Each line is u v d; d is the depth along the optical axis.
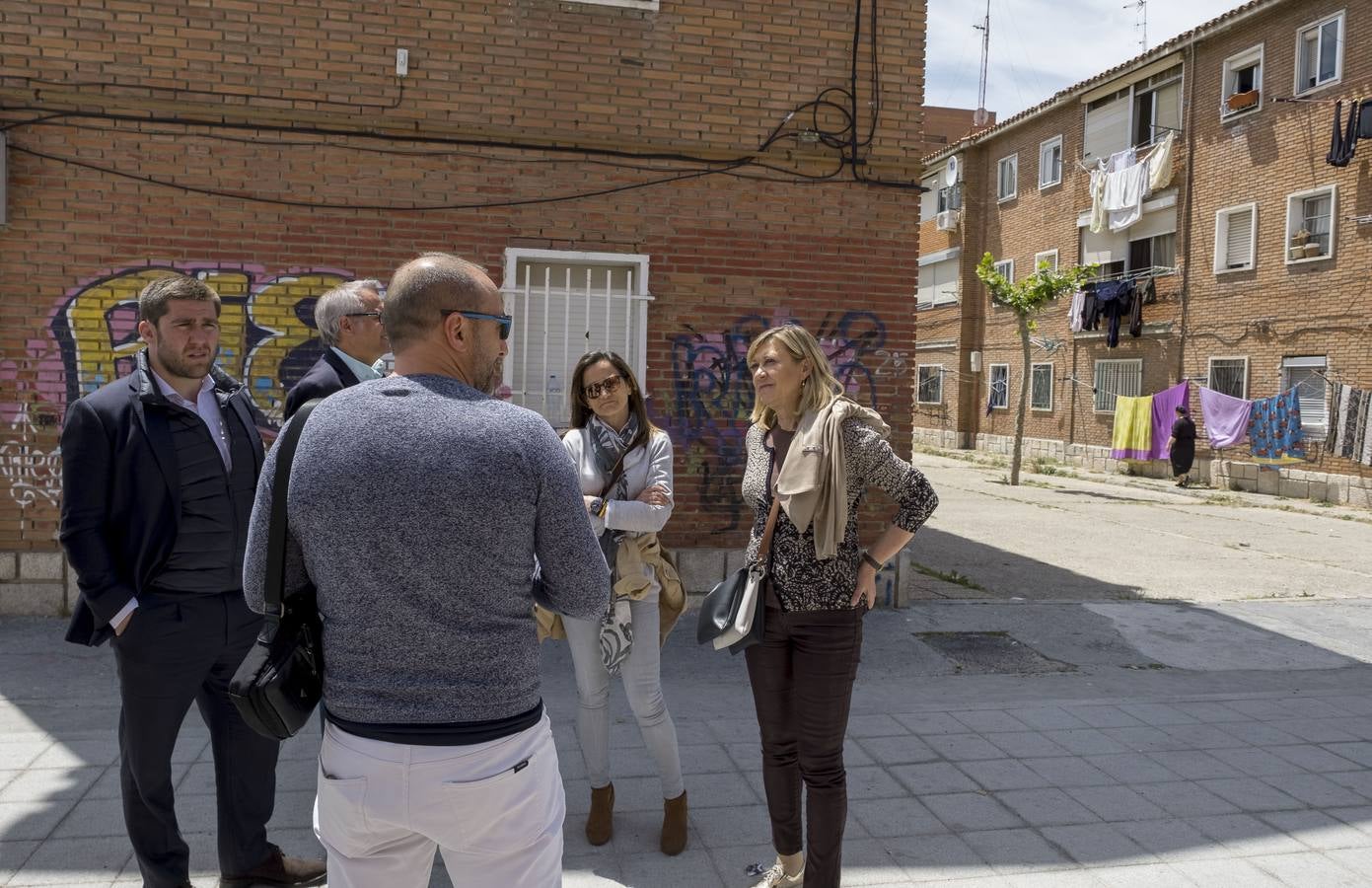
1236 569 10.29
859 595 3.00
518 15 6.90
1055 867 3.53
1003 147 27.38
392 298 1.97
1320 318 17.59
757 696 3.20
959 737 4.89
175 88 6.49
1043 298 19.75
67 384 6.50
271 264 6.69
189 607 2.96
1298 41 18.02
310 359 6.76
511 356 7.14
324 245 6.74
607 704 3.62
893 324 7.50
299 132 6.67
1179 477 19.55
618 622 3.45
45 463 6.50
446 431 1.82
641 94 7.09
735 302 7.29
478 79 6.87
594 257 7.08
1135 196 21.70
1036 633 7.13
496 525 1.82
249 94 6.58
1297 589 9.27
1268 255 18.69
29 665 5.60
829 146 7.33
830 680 2.99
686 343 7.25
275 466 1.96
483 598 1.83
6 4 6.29
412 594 1.79
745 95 7.22
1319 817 4.02
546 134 6.98
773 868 3.34
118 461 2.88
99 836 3.55
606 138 7.07
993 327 27.73
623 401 3.73
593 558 1.97
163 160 6.52
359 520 1.78
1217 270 19.92
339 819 1.85
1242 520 14.60
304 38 6.64
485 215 6.93
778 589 3.03
